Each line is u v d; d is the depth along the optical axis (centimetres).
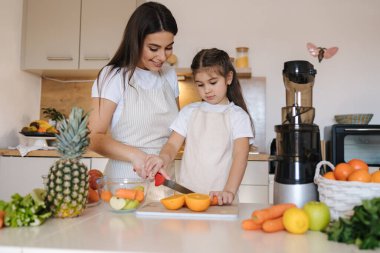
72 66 255
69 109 286
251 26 277
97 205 102
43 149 231
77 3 256
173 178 145
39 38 258
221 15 280
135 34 118
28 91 272
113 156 119
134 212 92
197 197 90
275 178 103
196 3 281
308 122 103
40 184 229
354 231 65
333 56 272
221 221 82
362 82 270
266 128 271
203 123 141
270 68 274
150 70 138
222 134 138
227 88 149
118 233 70
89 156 227
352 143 239
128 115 132
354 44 272
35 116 282
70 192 82
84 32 254
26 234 69
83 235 68
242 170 130
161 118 138
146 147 135
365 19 272
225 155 138
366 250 61
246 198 217
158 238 66
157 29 115
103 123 125
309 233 72
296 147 98
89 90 286
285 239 67
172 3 282
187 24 281
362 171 80
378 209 63
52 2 258
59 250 59
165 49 122
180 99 275
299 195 96
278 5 277
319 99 271
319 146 103
